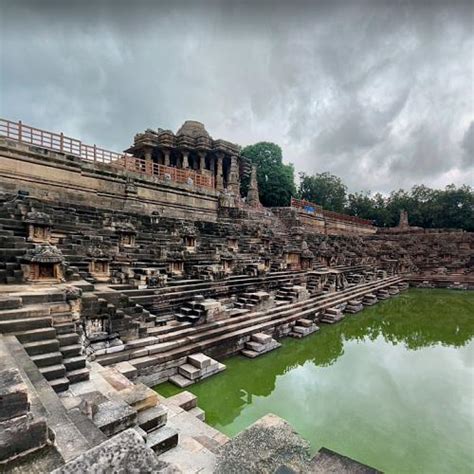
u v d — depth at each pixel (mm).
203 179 26031
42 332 5609
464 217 51406
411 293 26828
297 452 2631
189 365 8375
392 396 8250
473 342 13523
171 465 2164
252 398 8133
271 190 47438
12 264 7773
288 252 19328
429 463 5598
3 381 3125
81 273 9641
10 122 13852
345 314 16969
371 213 61969
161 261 13172
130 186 18359
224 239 19438
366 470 2436
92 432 3643
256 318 11586
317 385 8945
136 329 8180
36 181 14461
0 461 2764
